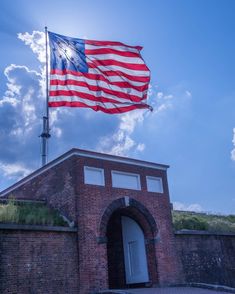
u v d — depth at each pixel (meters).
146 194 23.31
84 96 21.08
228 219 32.47
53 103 20.72
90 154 21.64
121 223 24.66
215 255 25.03
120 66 22.05
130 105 21.64
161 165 24.72
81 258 19.22
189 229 24.86
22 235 17.81
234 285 25.14
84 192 20.64
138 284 22.69
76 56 21.67
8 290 16.61
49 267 18.12
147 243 22.62
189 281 22.80
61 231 19.14
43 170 23.61
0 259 16.81
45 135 28.08
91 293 18.78
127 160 23.12
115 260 24.48
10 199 22.03
